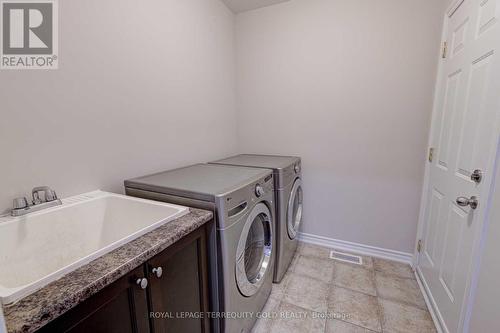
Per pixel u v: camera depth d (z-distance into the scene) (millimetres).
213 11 2121
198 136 2041
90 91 1208
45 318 486
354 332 1421
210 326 1178
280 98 2402
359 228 2264
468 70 1275
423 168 1953
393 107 1981
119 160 1383
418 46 1841
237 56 2533
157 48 1573
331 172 2291
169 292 873
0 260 843
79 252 1094
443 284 1411
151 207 1105
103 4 1232
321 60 2172
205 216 1016
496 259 929
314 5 2129
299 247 2408
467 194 1188
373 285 1832
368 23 1964
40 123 1032
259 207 1419
